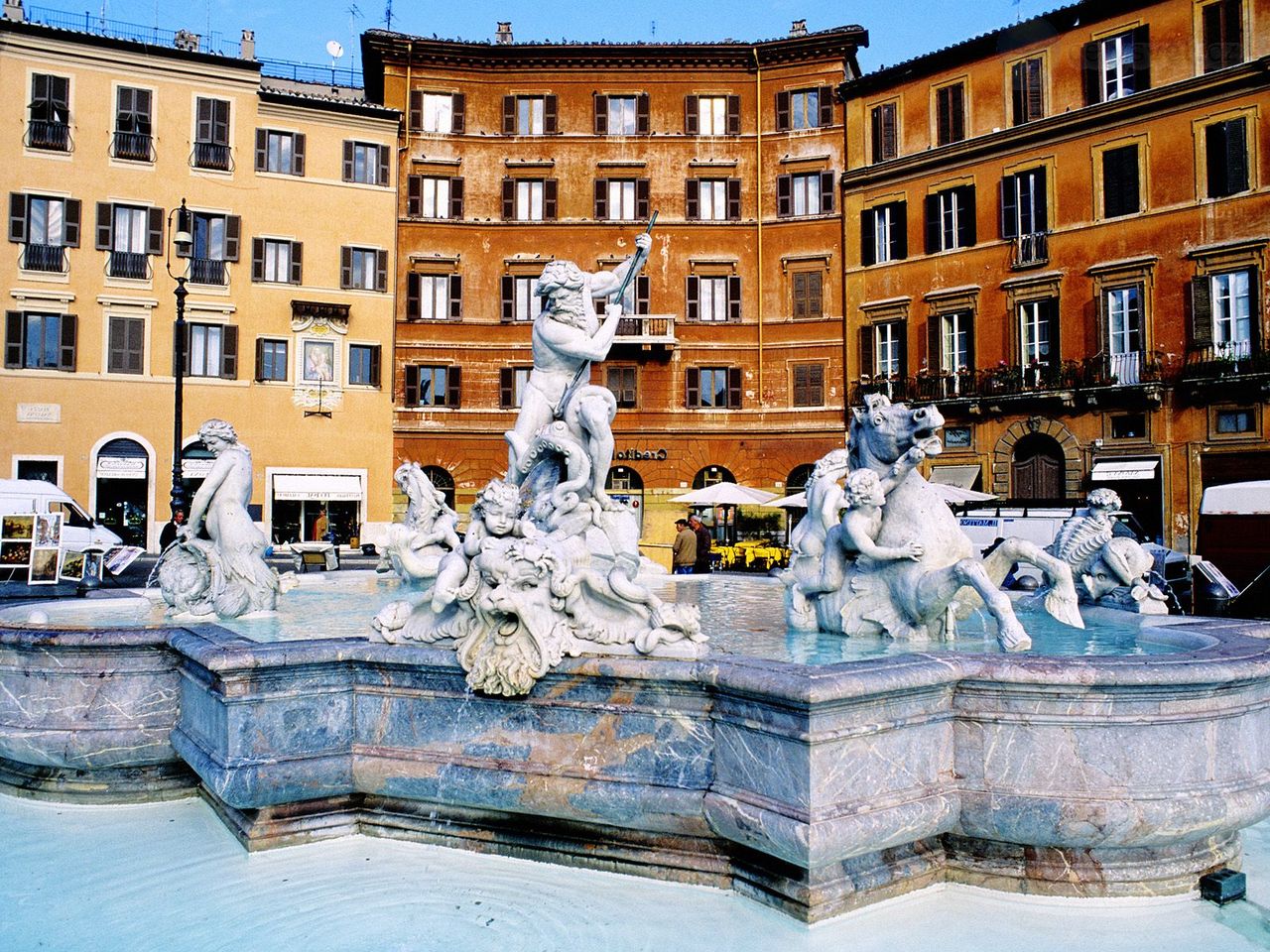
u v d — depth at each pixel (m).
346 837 4.88
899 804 3.98
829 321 40.81
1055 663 4.07
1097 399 33.31
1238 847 4.51
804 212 41.50
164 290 37.66
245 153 39.03
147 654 5.53
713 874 4.24
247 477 7.26
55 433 36.25
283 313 39.22
